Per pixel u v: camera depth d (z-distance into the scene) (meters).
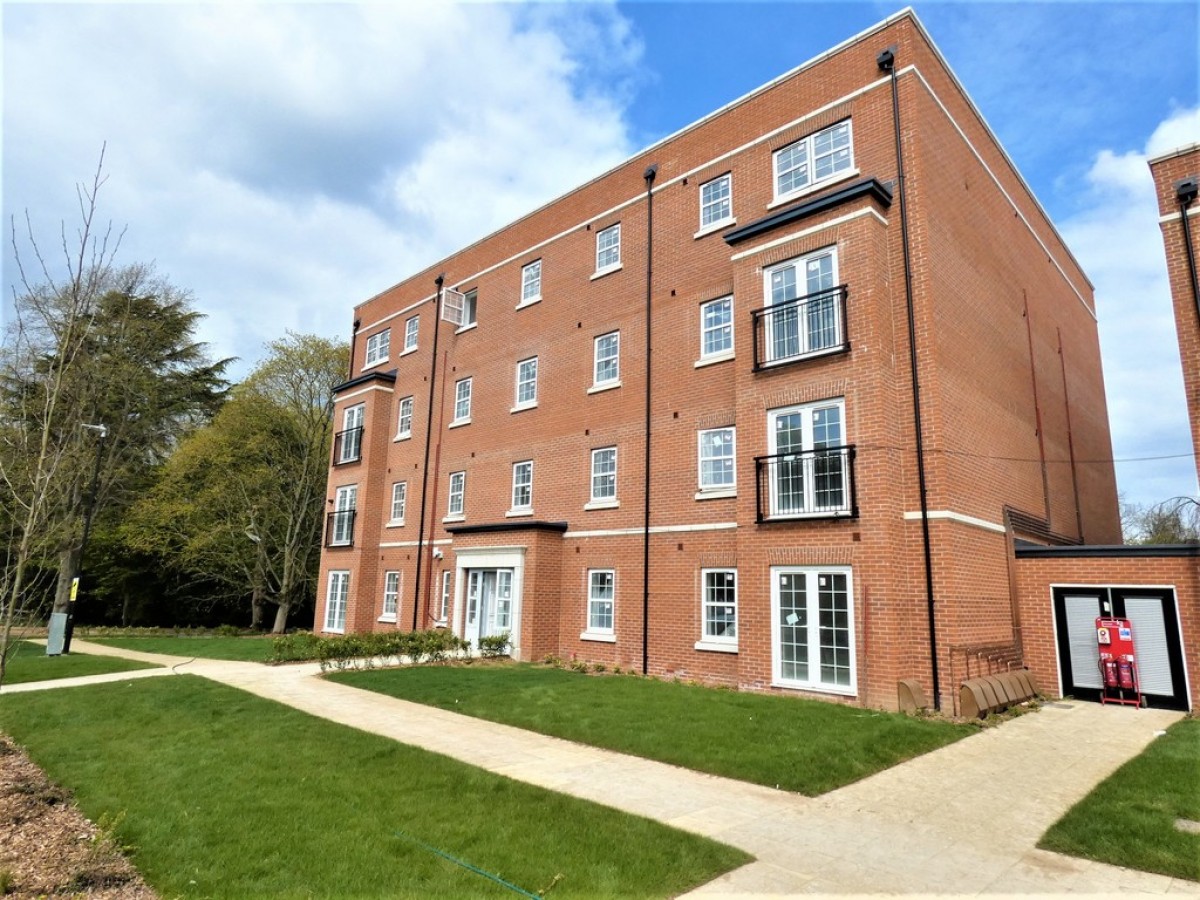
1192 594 11.42
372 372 23.83
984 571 12.12
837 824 5.74
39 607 8.34
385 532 22.91
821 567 11.29
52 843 5.20
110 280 19.11
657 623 14.25
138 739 8.27
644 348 15.91
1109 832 5.48
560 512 17.00
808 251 12.39
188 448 30.00
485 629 17.47
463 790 6.30
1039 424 16.00
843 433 11.49
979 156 14.91
